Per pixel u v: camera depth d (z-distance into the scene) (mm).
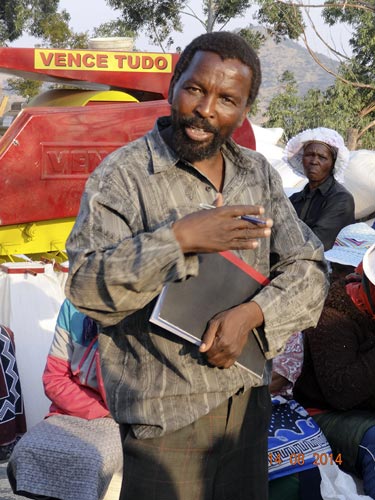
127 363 2447
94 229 2311
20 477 3695
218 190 2488
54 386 3932
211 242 2178
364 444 3492
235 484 2551
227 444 2494
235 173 2494
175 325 2314
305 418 3520
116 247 2234
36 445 3713
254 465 2582
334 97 24891
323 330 3535
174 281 2271
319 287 2537
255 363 2467
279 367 3520
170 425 2391
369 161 9422
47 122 6000
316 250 2557
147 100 7535
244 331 2371
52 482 3672
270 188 2568
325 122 24375
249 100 2441
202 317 2354
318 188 6133
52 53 7137
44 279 5176
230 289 2404
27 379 5059
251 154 2568
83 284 2246
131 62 7262
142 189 2373
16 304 5094
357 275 3656
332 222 5992
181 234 2174
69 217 6195
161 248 2164
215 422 2465
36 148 5988
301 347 3564
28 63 7105
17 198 5957
